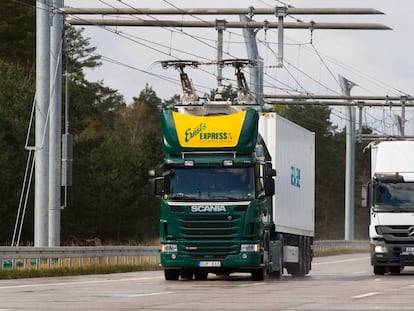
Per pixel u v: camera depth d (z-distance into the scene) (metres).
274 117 68.94
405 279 67.81
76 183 165.38
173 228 60.50
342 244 155.25
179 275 66.88
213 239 60.16
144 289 51.66
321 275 78.94
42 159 78.12
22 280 63.22
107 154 174.75
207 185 60.44
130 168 179.25
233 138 60.56
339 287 54.97
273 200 67.69
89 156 168.75
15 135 145.38
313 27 86.19
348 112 146.88
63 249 76.81
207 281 62.06
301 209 77.56
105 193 171.75
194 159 60.62
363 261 119.00
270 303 41.19
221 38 86.06
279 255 68.62
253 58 104.94
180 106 63.69
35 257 72.56
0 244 141.88
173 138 61.00
